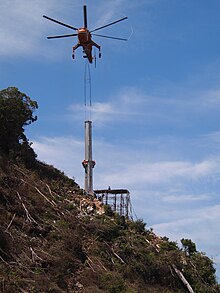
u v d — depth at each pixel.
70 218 46.28
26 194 46.75
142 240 46.78
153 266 43.62
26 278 37.22
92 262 42.06
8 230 41.34
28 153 53.03
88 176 53.75
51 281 37.97
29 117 53.50
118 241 45.12
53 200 48.41
